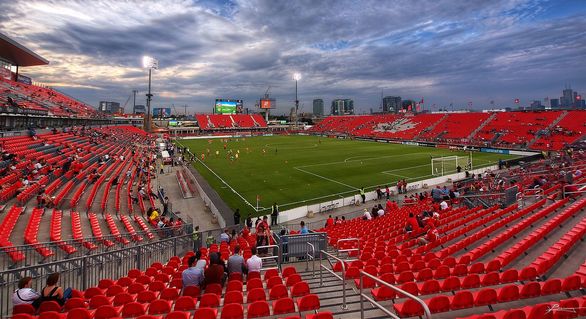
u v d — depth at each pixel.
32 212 19.95
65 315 7.12
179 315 6.98
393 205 27.61
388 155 64.44
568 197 21.17
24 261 12.62
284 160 58.25
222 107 165.12
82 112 78.44
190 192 36.09
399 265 10.61
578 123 75.62
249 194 34.84
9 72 71.94
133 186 35.84
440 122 104.56
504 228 16.47
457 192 29.41
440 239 15.11
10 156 28.95
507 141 76.50
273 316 7.74
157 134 120.62
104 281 10.16
